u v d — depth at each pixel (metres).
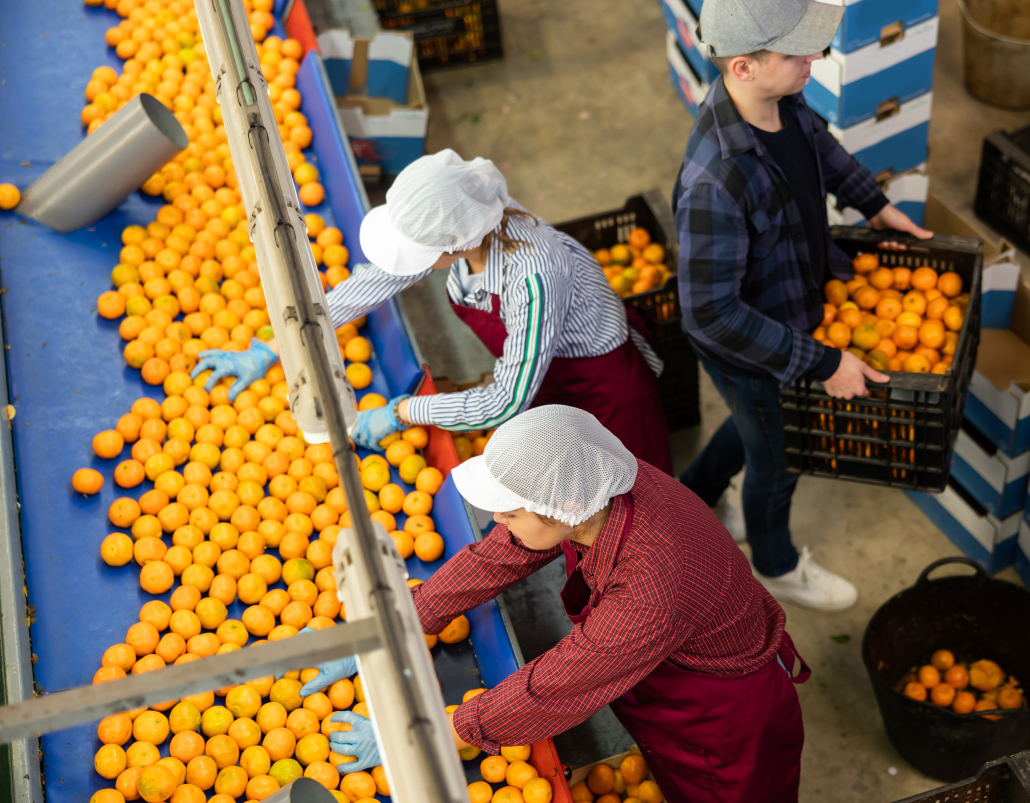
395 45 4.93
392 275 2.85
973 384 3.39
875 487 4.11
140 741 2.38
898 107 3.96
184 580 2.71
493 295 2.67
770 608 2.43
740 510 4.03
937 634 3.44
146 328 3.27
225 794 2.34
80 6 4.67
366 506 1.40
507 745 2.24
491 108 5.84
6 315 3.32
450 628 2.65
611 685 2.12
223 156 3.96
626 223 4.20
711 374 3.16
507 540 2.36
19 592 2.61
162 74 4.30
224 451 3.03
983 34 4.96
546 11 6.40
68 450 3.00
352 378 3.22
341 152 3.82
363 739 2.41
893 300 3.23
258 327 3.35
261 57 4.38
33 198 3.56
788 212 2.76
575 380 2.99
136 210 3.72
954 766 3.16
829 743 3.44
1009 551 3.75
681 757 2.46
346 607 1.43
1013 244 4.24
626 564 2.06
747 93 2.57
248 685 2.50
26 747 2.29
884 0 3.58
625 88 5.84
